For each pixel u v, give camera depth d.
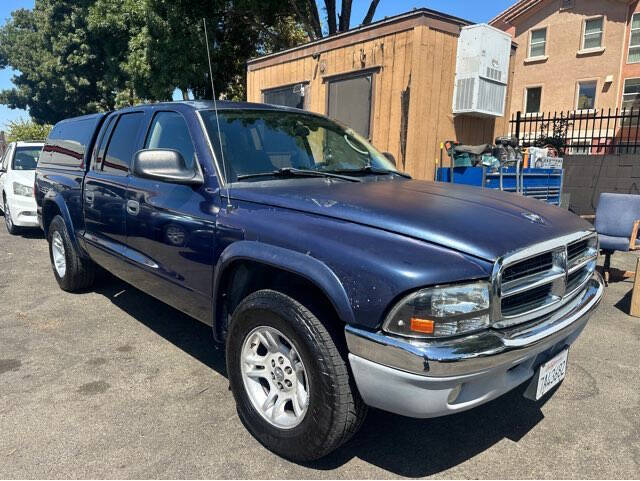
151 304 5.07
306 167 3.50
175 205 3.28
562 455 2.69
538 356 2.56
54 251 5.50
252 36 14.66
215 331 3.04
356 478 2.50
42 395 3.25
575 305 2.67
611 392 3.36
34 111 28.28
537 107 21.59
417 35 6.99
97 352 3.93
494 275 2.14
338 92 8.44
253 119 3.59
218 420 2.98
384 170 3.87
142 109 4.07
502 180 6.45
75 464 2.56
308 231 2.47
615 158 9.23
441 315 2.07
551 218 2.76
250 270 2.82
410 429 2.95
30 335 4.26
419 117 7.16
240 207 2.87
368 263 2.18
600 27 19.64
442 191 3.11
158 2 12.21
